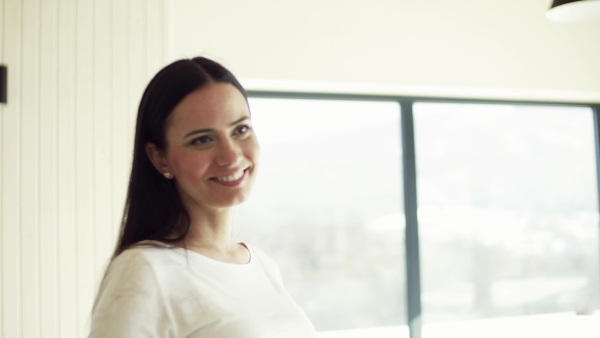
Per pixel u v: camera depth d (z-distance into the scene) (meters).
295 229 3.63
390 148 3.80
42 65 2.75
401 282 3.80
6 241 2.67
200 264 1.22
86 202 2.77
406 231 3.80
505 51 3.69
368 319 3.74
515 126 4.05
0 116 2.68
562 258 4.12
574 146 4.17
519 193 4.05
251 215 3.57
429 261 3.87
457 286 3.91
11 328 2.65
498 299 3.98
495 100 3.98
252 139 1.27
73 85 2.78
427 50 3.55
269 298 1.30
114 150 2.82
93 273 2.77
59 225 2.73
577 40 3.82
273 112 3.60
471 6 3.65
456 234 3.92
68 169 2.76
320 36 3.38
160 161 1.25
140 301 1.09
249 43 3.26
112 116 2.83
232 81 1.26
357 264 3.73
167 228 1.24
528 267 4.05
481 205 3.97
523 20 3.73
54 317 2.71
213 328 1.16
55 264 2.72
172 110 1.21
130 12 2.88
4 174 2.68
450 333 3.89
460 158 3.94
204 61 1.25
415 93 3.74
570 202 4.14
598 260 4.18
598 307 4.16
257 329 1.20
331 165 3.70
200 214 1.28
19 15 2.73
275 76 3.29
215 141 1.22
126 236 1.25
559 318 4.08
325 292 3.68
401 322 3.79
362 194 3.74
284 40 3.31
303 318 1.33
